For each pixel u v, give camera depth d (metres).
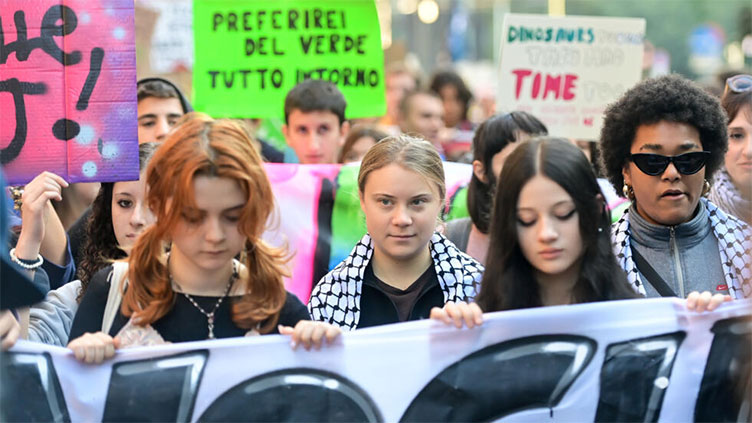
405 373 2.85
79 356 2.72
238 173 2.64
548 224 2.76
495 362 2.86
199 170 2.62
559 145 2.80
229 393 2.78
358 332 2.83
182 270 2.84
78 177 3.54
